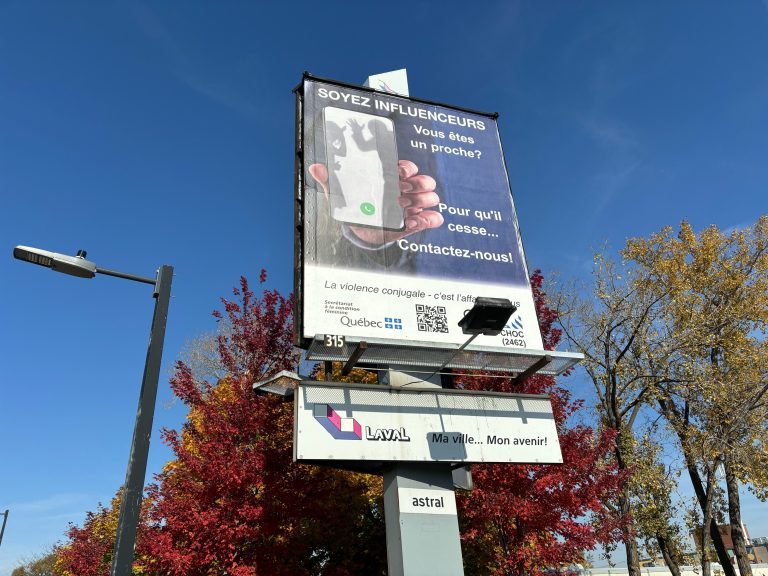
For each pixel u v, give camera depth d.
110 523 19.28
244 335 13.02
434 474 8.74
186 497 11.45
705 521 17.30
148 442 7.15
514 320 10.42
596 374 19.00
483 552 13.46
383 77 13.27
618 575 33.94
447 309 9.98
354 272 9.60
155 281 8.39
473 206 11.32
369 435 8.46
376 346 8.87
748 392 18.16
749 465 17.48
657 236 20.48
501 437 9.17
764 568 41.53
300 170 10.32
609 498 14.81
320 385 8.59
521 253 11.24
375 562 14.88
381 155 11.01
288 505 11.10
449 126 12.14
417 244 10.36
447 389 9.24
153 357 7.72
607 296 19.16
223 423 11.75
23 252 7.85
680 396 18.50
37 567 54.50
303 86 11.09
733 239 20.97
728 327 19.75
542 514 10.98
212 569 10.73
